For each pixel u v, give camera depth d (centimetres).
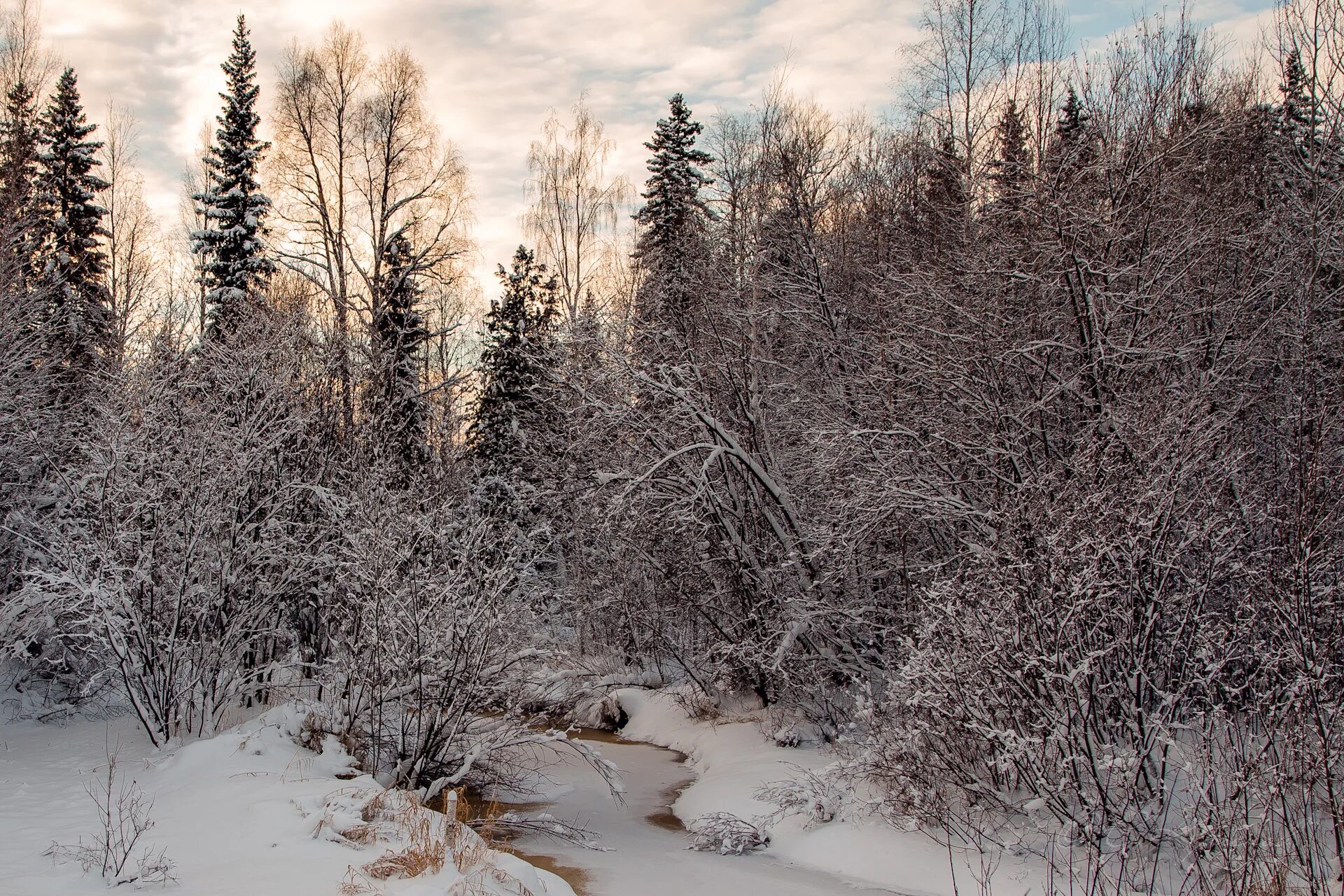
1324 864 762
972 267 1375
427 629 1081
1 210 1859
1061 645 840
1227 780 769
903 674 971
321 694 1303
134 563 1275
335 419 1658
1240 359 1227
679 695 1897
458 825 845
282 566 1425
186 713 1281
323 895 659
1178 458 931
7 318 1647
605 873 945
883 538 1443
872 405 1515
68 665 1605
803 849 1020
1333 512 945
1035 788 880
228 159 2520
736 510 1677
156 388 1379
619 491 1584
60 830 820
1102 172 1255
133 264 2848
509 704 1154
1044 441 1238
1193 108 1517
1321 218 1259
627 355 1659
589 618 2019
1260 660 849
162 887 661
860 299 1870
